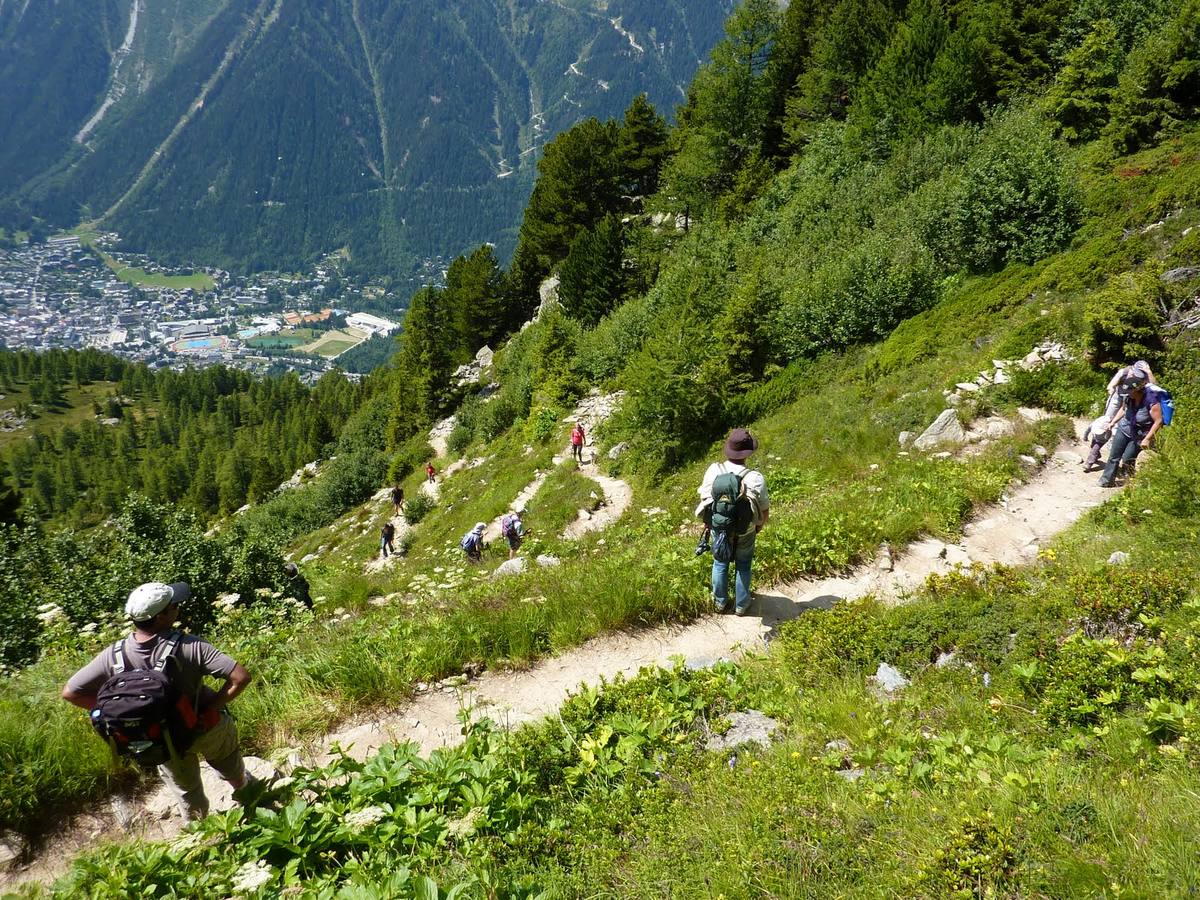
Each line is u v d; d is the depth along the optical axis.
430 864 3.32
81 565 10.23
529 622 6.57
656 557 8.19
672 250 46.44
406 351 61.97
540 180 64.75
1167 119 19.97
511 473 29.66
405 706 5.62
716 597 6.83
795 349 22.09
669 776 4.20
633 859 3.50
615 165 60.38
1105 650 4.50
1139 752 3.68
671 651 6.35
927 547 8.17
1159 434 9.62
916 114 31.56
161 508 11.39
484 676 6.09
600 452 26.83
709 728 4.80
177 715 3.41
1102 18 27.91
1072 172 18.98
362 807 3.66
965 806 3.34
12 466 151.00
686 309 27.08
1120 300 12.32
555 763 4.43
